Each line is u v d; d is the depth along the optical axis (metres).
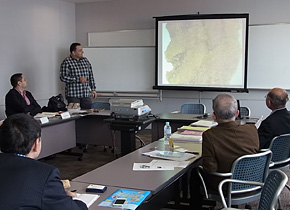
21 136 1.46
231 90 6.38
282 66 6.17
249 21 6.41
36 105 5.21
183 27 6.59
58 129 4.91
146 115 3.93
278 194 1.66
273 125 3.08
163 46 6.76
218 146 2.38
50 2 7.07
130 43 7.35
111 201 1.81
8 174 1.34
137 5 7.22
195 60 6.57
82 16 7.73
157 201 2.57
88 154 5.50
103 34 7.56
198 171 2.61
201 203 2.90
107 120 3.77
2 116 6.05
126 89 7.23
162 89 6.83
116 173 2.29
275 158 3.03
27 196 1.30
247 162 2.33
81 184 2.09
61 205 1.37
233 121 2.44
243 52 6.25
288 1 6.11
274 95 3.16
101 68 7.35
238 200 2.39
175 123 4.55
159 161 2.56
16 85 5.02
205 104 6.88
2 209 1.26
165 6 6.99
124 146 3.70
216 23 6.36
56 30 7.28
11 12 6.16
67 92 6.18
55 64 7.29
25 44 6.50
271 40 6.19
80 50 6.14
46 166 1.42
